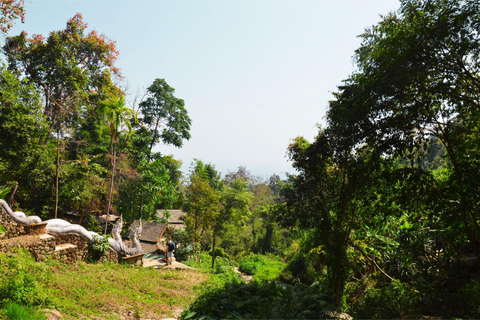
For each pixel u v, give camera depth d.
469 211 9.96
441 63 8.95
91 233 16.08
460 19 8.29
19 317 7.20
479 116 10.09
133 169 39.03
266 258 41.59
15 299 8.16
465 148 10.48
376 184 12.29
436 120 9.96
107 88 40.75
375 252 14.69
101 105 26.44
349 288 15.51
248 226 55.56
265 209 50.19
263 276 30.36
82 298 10.36
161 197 41.97
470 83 9.83
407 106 9.74
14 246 12.05
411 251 12.71
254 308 11.21
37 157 28.22
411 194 11.02
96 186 33.44
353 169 12.12
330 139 13.31
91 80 40.50
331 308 10.36
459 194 10.19
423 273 12.61
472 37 8.37
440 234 13.09
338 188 13.70
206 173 46.72
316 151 13.88
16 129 26.22
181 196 49.56
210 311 10.95
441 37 8.53
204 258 36.16
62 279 11.44
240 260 41.44
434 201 10.48
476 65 9.02
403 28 9.34
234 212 33.22
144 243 32.12
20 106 27.19
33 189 31.30
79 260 14.86
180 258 30.59
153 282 14.49
